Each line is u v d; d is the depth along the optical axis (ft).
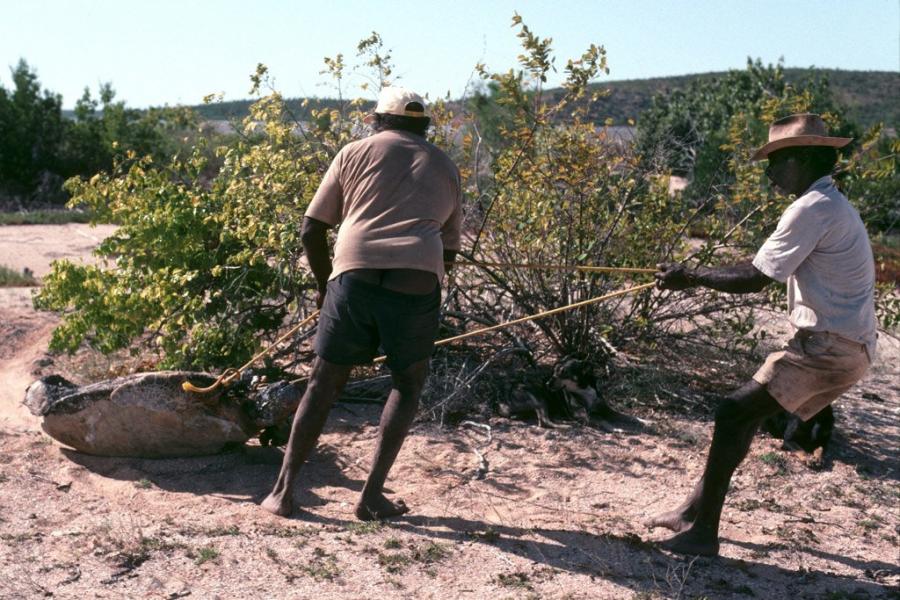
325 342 13.52
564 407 19.71
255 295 21.20
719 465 13.29
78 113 97.19
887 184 22.76
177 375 15.96
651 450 17.99
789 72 275.80
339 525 13.92
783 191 12.98
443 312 20.95
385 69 20.92
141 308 20.80
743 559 13.62
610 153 21.38
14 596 11.06
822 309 12.53
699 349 23.62
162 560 12.34
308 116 20.98
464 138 21.26
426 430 18.48
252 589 11.66
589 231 21.22
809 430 18.42
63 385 16.98
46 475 15.64
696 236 24.91
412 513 14.58
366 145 13.50
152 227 20.56
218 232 21.17
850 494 16.74
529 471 16.72
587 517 14.78
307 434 14.01
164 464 16.15
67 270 21.44
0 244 53.93
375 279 13.12
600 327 21.49
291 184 19.80
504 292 21.86
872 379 24.73
